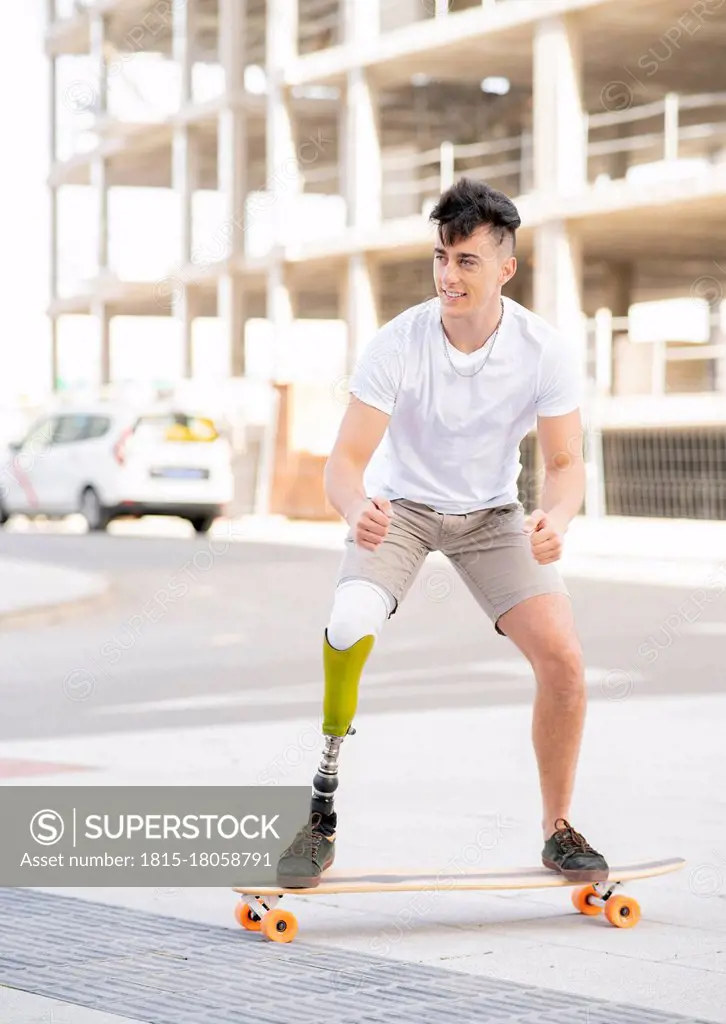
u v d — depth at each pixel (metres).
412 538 5.91
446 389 5.77
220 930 5.66
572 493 5.95
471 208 5.58
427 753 9.67
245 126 57.28
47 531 36.19
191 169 58.34
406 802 8.10
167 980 5.00
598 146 43.19
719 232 42.97
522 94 50.34
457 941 5.54
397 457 5.94
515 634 5.93
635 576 23.42
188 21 57.97
